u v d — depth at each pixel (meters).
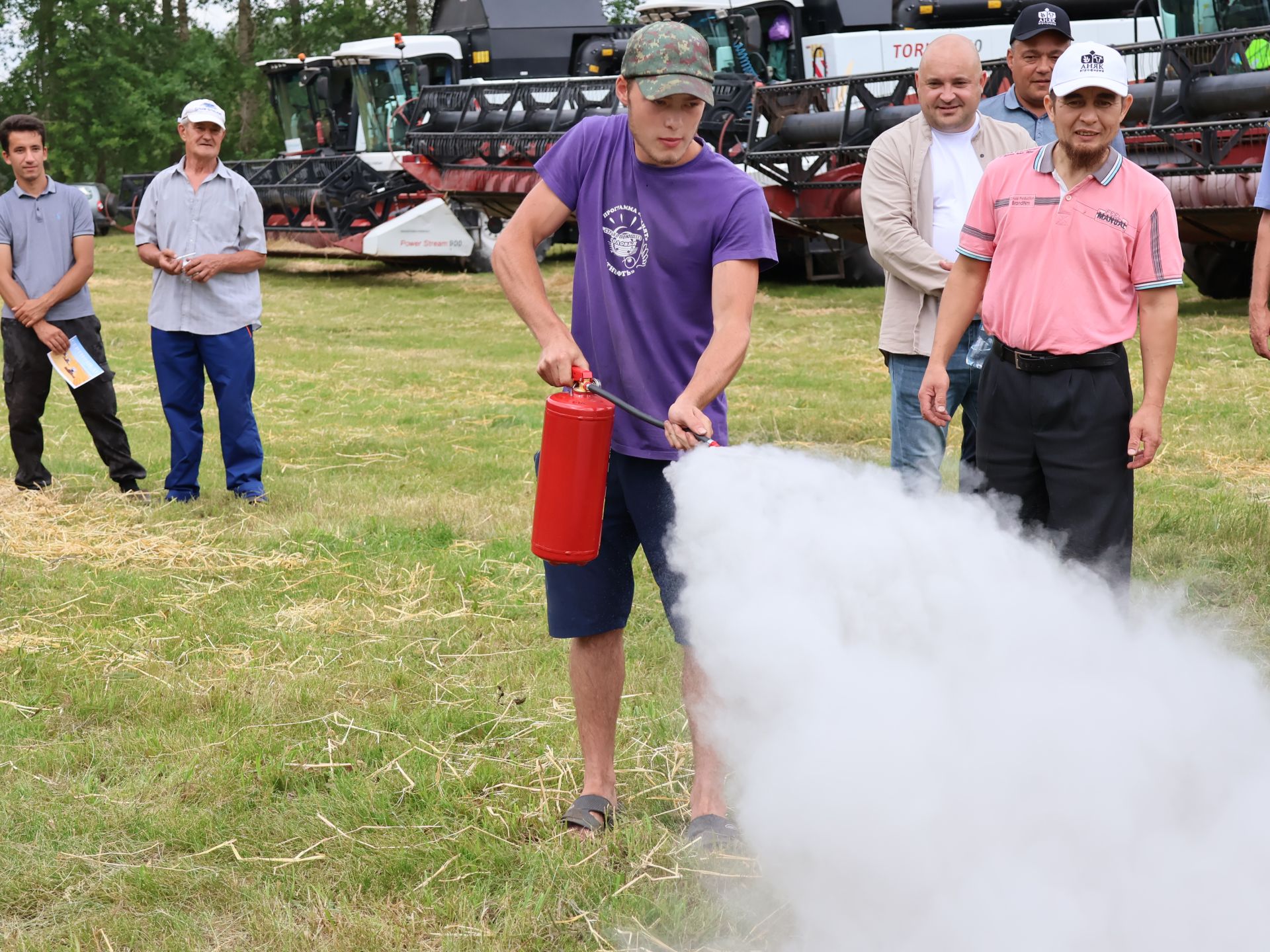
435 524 6.23
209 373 6.69
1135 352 11.10
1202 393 9.06
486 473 7.41
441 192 21.12
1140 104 13.52
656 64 2.89
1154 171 12.88
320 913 2.84
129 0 46.59
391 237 20.94
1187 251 14.34
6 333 6.85
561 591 3.20
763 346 12.52
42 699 4.08
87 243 6.79
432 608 5.00
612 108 18.58
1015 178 3.74
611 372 3.14
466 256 21.94
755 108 17.16
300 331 15.09
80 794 3.40
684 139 2.99
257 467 6.86
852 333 13.50
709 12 19.61
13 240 6.71
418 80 22.62
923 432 4.53
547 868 2.98
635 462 3.14
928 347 4.42
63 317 6.82
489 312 16.94
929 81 4.49
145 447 8.24
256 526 6.26
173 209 6.52
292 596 5.21
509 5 22.70
